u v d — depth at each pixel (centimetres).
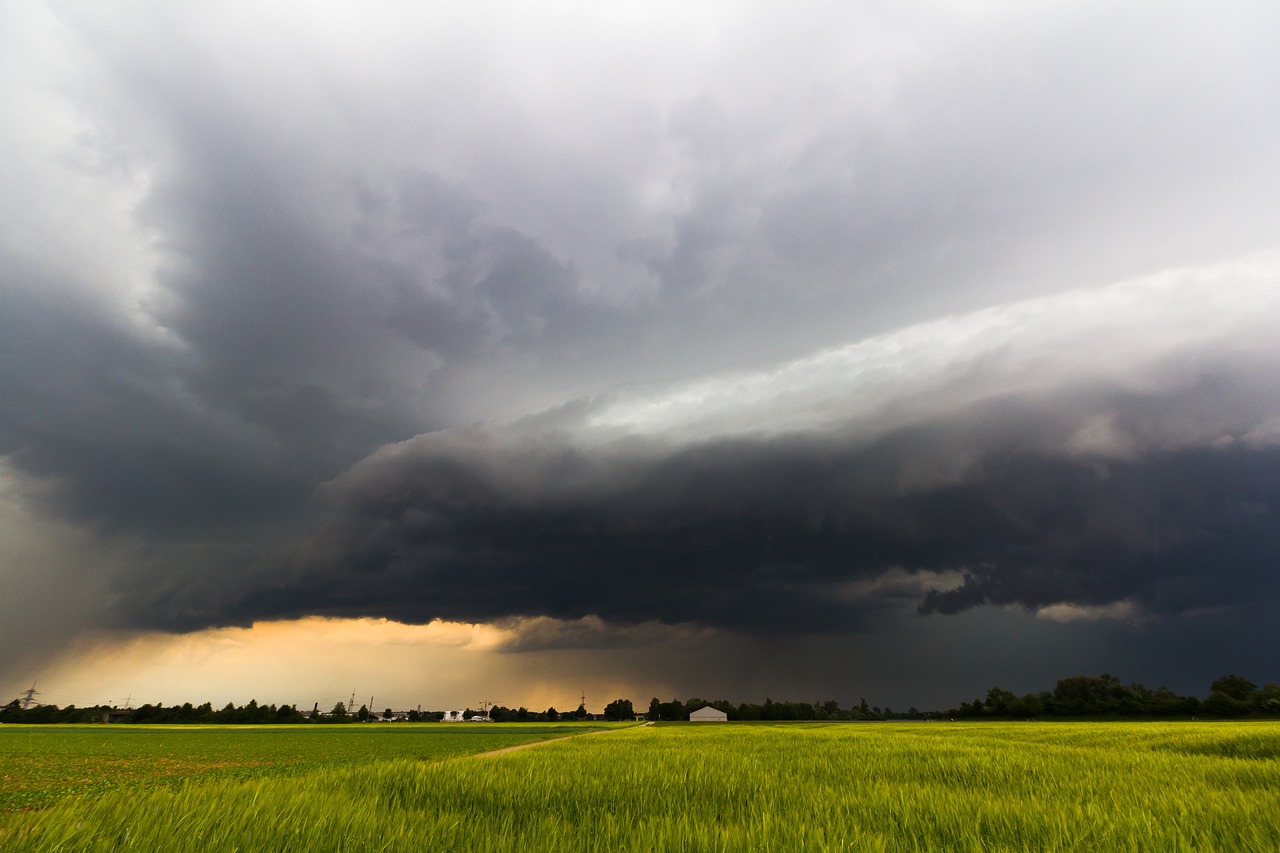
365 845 585
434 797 923
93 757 3803
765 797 971
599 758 1630
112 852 531
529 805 898
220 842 569
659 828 688
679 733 3994
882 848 638
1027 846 669
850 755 1836
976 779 1266
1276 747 1975
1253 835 711
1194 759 1591
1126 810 839
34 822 548
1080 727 4966
